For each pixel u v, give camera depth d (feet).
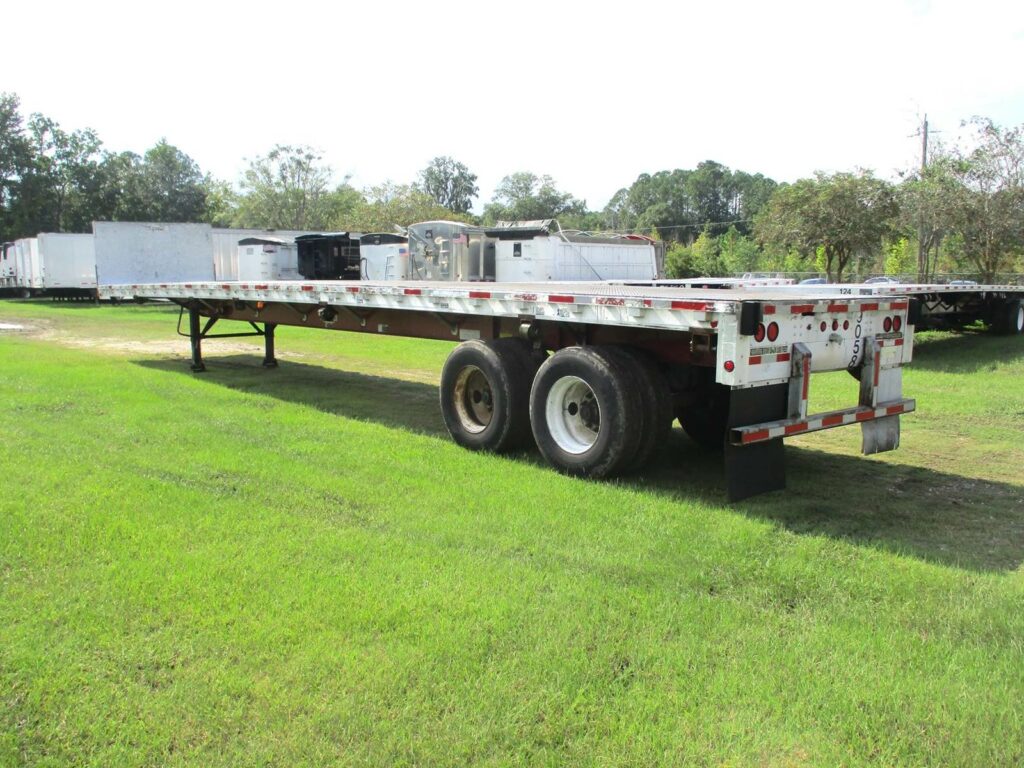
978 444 23.44
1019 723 9.05
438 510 16.26
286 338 54.60
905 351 19.60
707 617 11.50
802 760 8.45
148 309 88.22
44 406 27.07
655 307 17.01
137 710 9.16
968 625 11.47
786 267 150.51
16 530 14.64
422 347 49.26
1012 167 85.40
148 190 233.76
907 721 9.10
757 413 16.85
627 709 9.25
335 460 20.31
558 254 63.00
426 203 172.65
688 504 17.02
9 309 88.53
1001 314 55.21
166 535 14.55
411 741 8.60
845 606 12.09
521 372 20.93
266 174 181.16
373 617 11.26
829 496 18.01
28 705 9.25
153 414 26.07
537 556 13.79
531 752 8.47
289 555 13.65
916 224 93.61
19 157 194.29
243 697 9.39
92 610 11.51
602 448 18.29
